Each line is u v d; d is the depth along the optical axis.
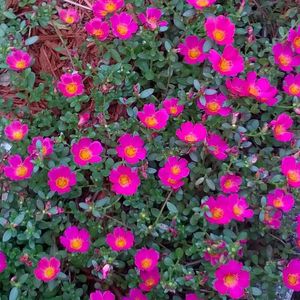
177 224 0.43
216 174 0.45
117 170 0.41
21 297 0.40
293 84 0.46
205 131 0.43
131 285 0.42
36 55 0.49
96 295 0.39
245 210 0.41
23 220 0.42
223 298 0.41
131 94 0.47
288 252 0.44
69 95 0.44
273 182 0.43
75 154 0.42
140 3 0.48
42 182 0.43
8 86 0.48
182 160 0.42
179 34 0.49
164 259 0.42
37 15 0.48
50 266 0.40
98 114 0.45
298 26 0.49
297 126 0.49
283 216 0.45
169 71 0.47
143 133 0.45
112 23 0.45
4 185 0.43
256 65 0.48
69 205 0.43
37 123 0.46
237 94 0.45
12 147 0.44
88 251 0.42
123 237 0.41
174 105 0.45
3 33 0.47
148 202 0.44
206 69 0.46
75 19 0.47
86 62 0.48
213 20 0.45
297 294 0.48
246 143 0.45
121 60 0.47
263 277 0.42
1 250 0.41
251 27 0.48
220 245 0.40
